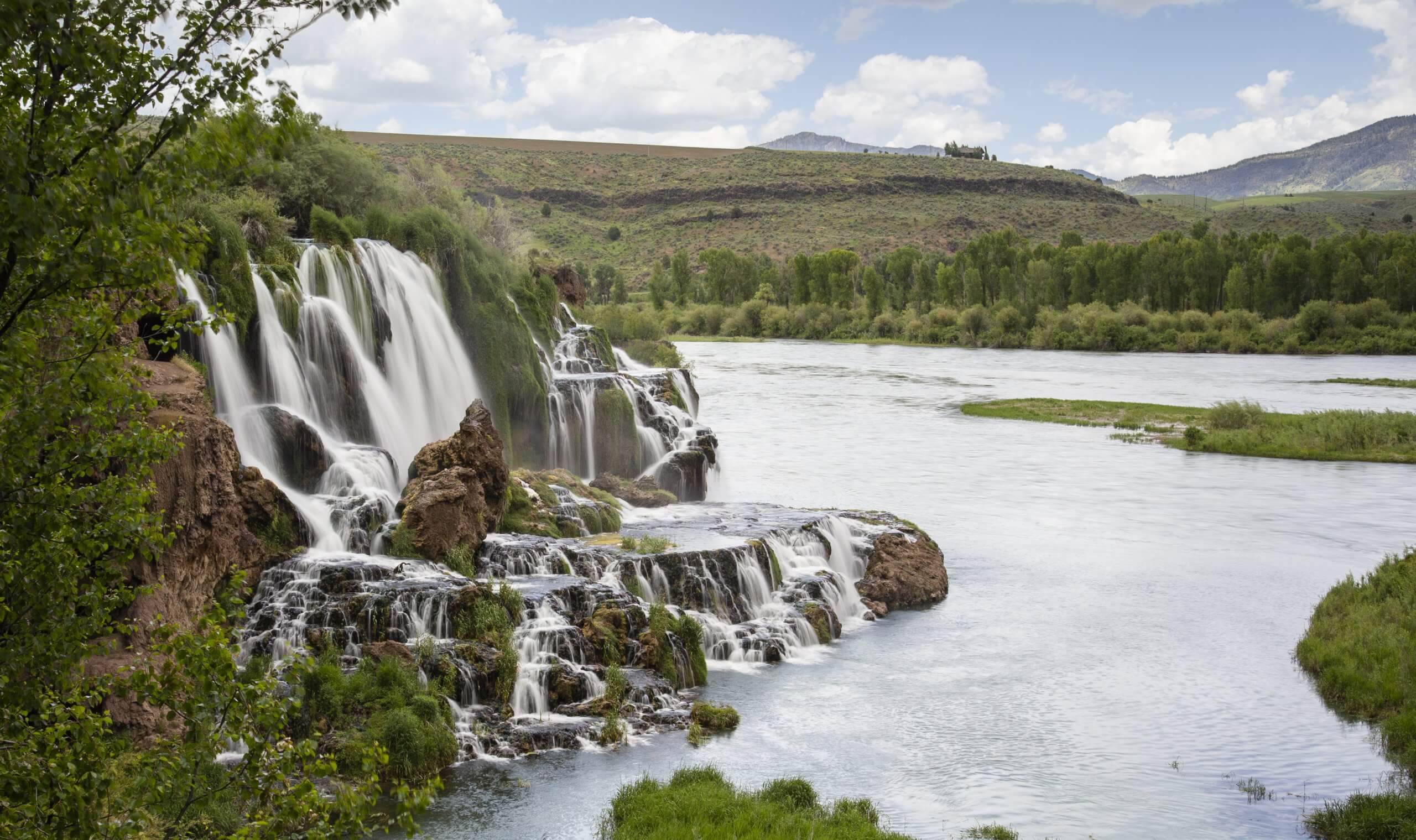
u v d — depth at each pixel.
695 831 23.98
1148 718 33.28
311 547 36.00
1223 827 26.45
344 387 45.81
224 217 41.91
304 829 13.30
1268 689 35.88
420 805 13.25
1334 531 58.88
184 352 35.88
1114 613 44.22
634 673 34.06
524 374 55.78
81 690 12.40
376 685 29.17
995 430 94.50
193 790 12.73
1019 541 55.94
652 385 67.06
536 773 28.22
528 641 33.00
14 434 11.62
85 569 12.12
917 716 33.19
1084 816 26.94
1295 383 135.12
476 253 58.47
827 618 41.00
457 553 36.88
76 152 11.06
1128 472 76.00
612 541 42.38
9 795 10.95
